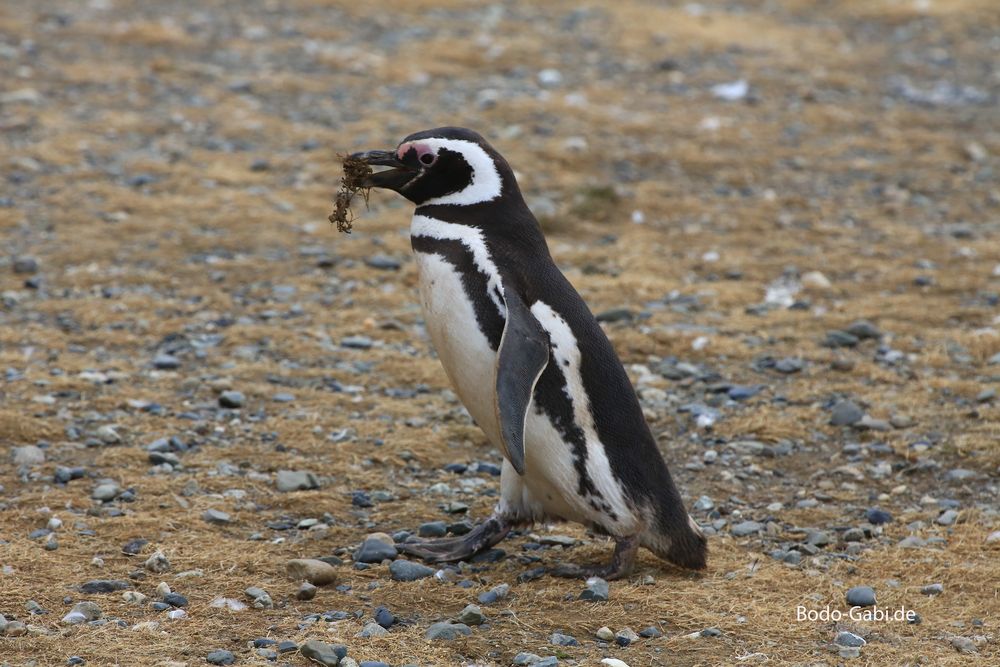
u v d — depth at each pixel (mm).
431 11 39750
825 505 13781
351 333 19031
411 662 9875
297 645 10078
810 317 20047
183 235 22844
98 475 13867
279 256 22234
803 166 28219
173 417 15633
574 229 24172
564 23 39000
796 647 10359
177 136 28094
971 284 21594
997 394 16734
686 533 11766
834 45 38312
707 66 35375
